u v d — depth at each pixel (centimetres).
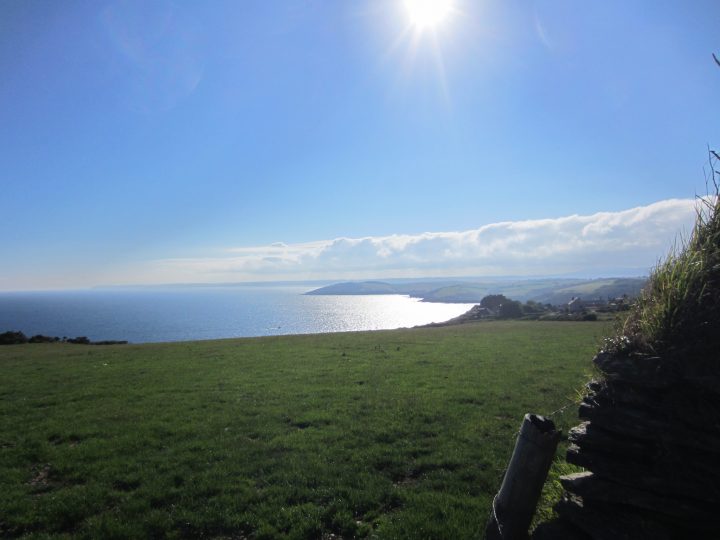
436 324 7156
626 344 525
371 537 698
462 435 1135
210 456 1029
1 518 769
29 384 2023
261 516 760
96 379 2116
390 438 1130
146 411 1449
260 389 1759
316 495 832
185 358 2831
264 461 991
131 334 13050
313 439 1131
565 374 1944
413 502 796
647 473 464
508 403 1449
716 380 437
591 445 512
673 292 502
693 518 435
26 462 1023
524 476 517
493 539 541
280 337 4394
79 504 806
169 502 819
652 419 472
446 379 1878
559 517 550
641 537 445
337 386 1780
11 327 16112
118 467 971
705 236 536
